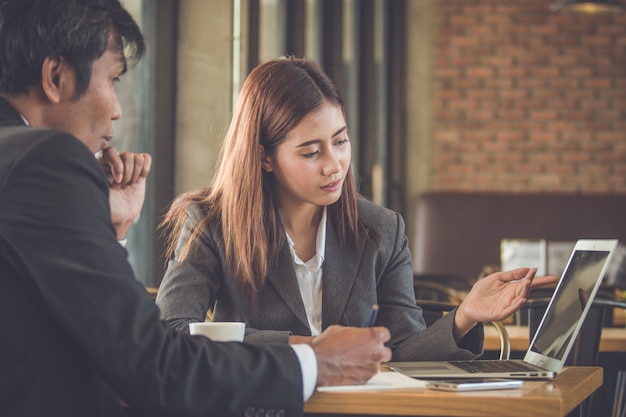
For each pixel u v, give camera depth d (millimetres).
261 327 2393
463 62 8992
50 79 1667
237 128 2449
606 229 8453
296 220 2477
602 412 3033
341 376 1709
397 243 2545
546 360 2010
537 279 2176
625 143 8992
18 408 1511
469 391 1726
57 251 1520
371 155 8578
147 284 5320
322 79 2410
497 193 8648
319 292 2455
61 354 1553
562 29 8984
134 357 1529
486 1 9008
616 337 3039
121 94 5250
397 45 8828
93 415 1600
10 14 1643
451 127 9016
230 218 2432
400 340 2412
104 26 1692
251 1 6469
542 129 9023
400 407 1676
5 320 1514
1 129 1599
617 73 9000
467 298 2227
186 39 5438
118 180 1977
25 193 1524
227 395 1582
